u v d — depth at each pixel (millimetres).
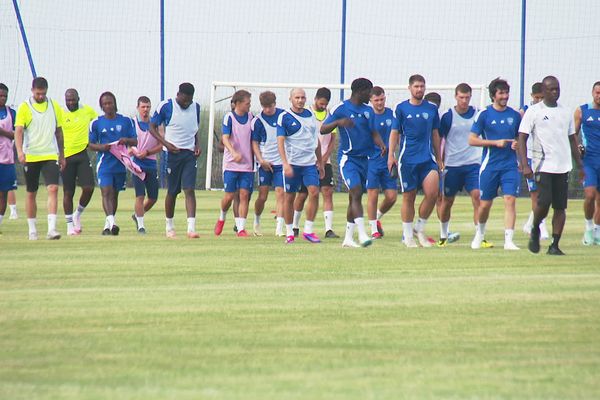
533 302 26609
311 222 45469
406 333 22391
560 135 37906
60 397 17031
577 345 21156
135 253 39500
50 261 36500
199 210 70812
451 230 53094
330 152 49531
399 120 41875
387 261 36531
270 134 49688
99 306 25984
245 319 24125
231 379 18250
